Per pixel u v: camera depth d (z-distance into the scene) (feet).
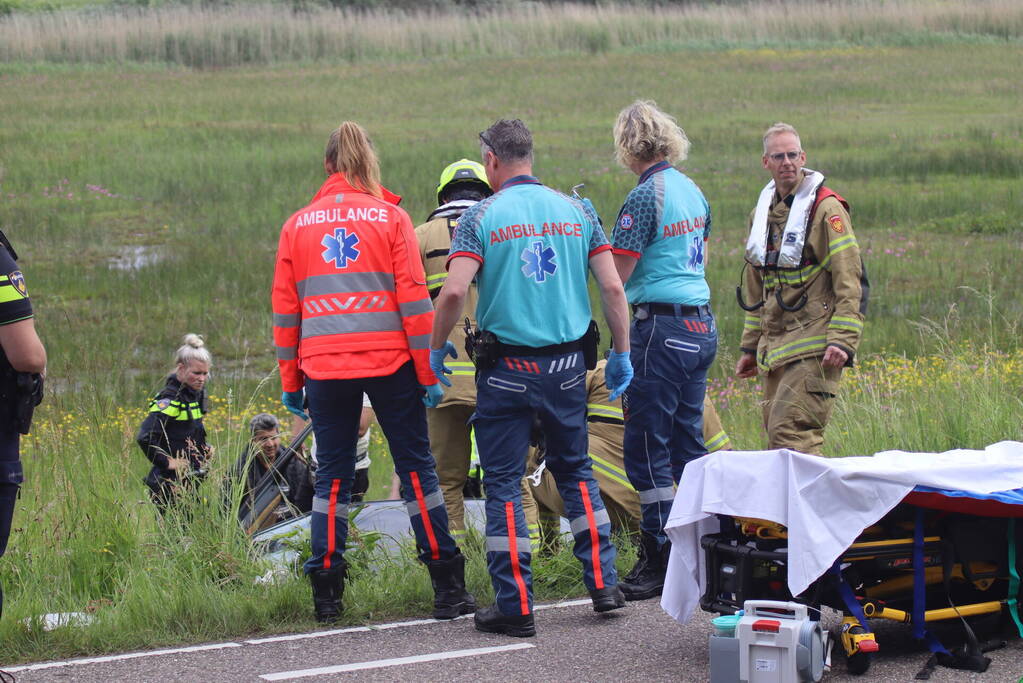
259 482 92.38
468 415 78.84
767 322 82.94
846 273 78.48
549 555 79.25
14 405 52.90
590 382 84.79
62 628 65.26
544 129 454.40
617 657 59.98
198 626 66.64
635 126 72.64
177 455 96.84
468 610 69.26
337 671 58.34
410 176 352.49
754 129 447.83
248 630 66.74
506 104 529.86
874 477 55.52
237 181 359.66
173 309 223.51
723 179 351.87
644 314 71.92
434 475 68.64
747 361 87.04
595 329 66.03
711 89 565.53
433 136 437.58
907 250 261.03
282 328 67.41
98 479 89.81
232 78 628.28
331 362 65.36
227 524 78.28
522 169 65.87
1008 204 305.12
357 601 70.13
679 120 472.85
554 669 58.18
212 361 192.13
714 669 53.42
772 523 58.13
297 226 66.74
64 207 323.16
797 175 80.84
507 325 64.18
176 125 470.80
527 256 64.03
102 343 197.98
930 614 58.59
